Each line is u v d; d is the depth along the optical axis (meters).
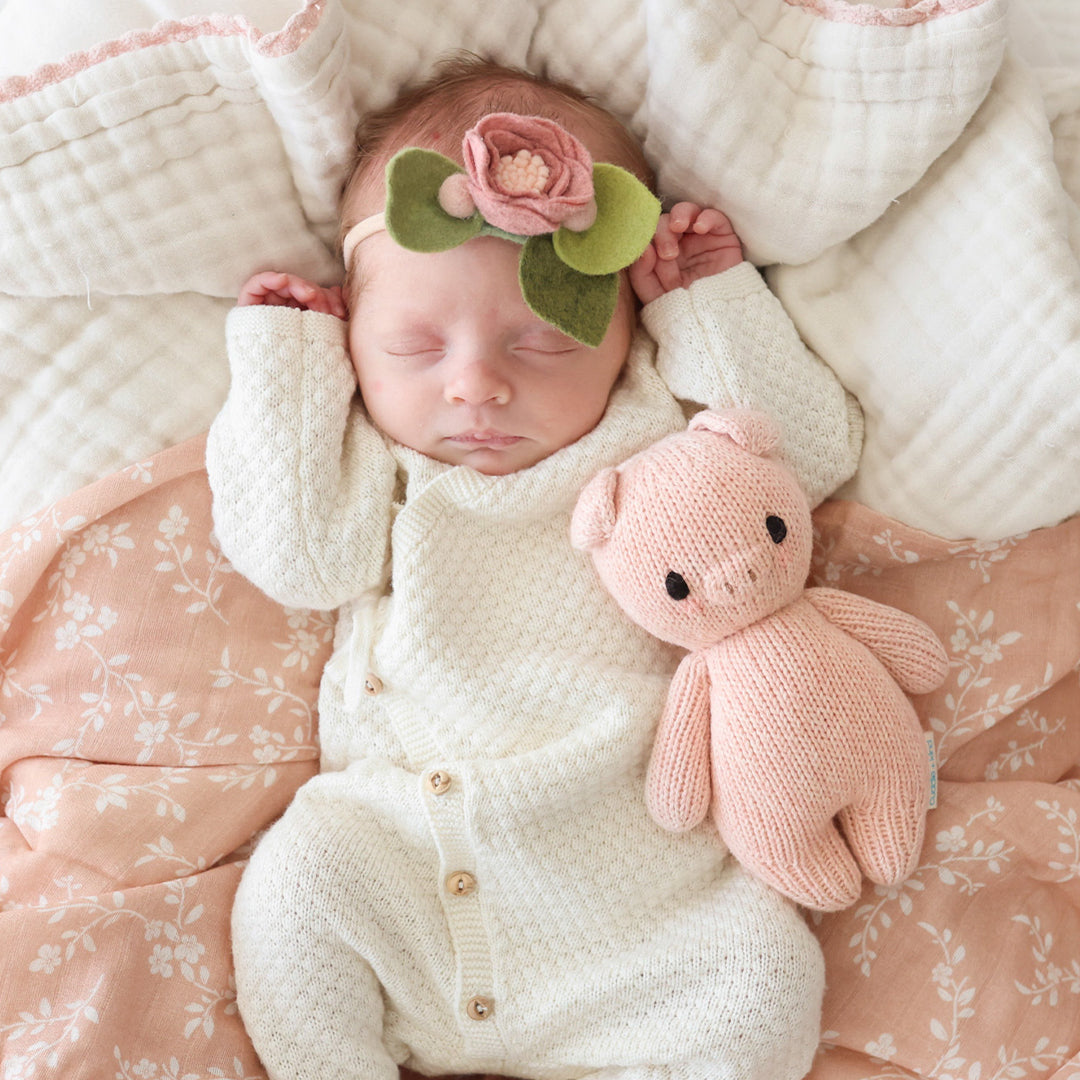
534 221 1.09
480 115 1.21
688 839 1.23
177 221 1.23
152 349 1.29
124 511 1.29
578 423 1.25
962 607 1.31
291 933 1.13
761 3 1.21
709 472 1.12
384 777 1.21
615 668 1.25
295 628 1.33
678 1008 1.15
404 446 1.29
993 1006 1.23
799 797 1.13
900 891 1.26
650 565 1.12
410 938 1.19
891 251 1.29
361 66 1.24
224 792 1.27
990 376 1.21
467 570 1.25
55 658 1.27
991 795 1.29
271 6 1.22
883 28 1.17
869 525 1.30
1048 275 1.17
